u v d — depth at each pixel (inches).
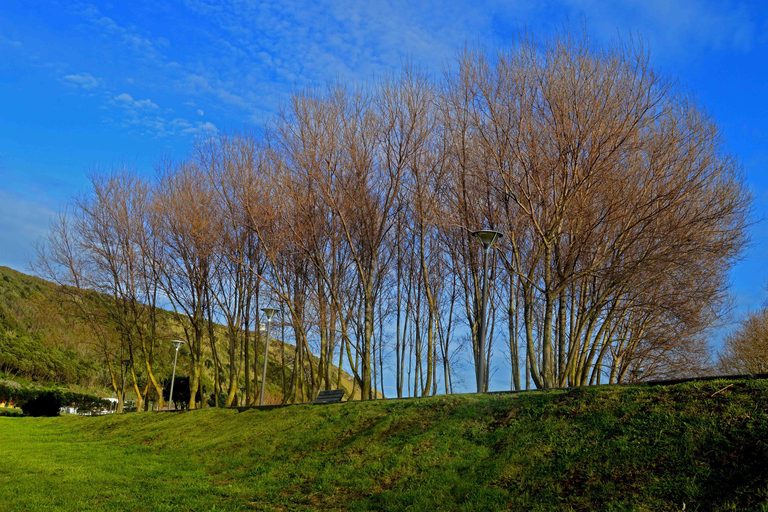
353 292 1117.7
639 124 647.8
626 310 725.9
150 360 1446.9
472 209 804.0
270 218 929.5
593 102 640.4
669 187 657.0
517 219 770.2
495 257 834.2
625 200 668.1
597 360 805.9
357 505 371.9
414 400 590.9
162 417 1011.3
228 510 384.2
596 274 667.4
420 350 1083.9
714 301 841.5
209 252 1081.4
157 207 1157.1
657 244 631.2
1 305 2706.7
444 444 430.6
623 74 659.4
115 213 1222.3
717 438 295.4
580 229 675.4
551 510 291.0
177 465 599.5
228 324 1182.3
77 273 1290.6
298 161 901.8
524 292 732.0
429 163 916.0
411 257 1138.7
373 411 601.0
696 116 792.9
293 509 387.5
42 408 1635.1
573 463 331.6
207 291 1224.2
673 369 919.7
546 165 674.2
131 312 1362.0
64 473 504.1
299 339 1175.0
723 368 1438.2
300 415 701.9
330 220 988.6
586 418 380.5
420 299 1155.3
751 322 1421.0
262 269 1144.2
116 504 387.5
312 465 497.0
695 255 684.1
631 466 305.7
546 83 677.9
